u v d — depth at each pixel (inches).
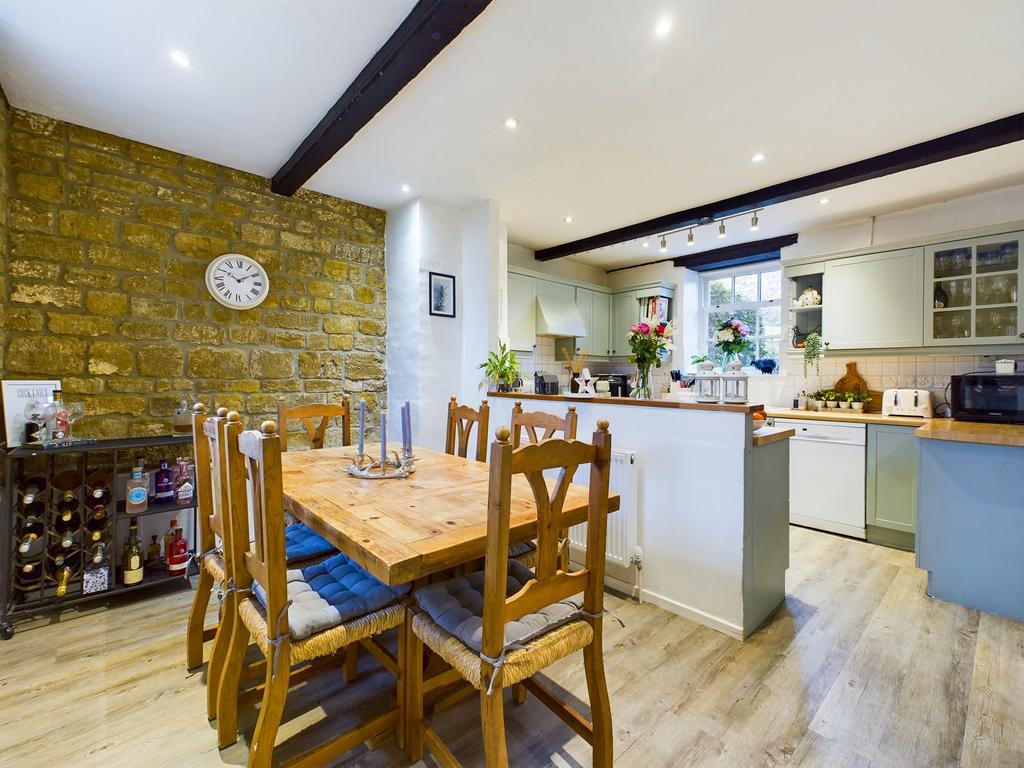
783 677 69.2
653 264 211.8
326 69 79.9
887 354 139.6
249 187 120.3
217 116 94.2
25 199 91.4
